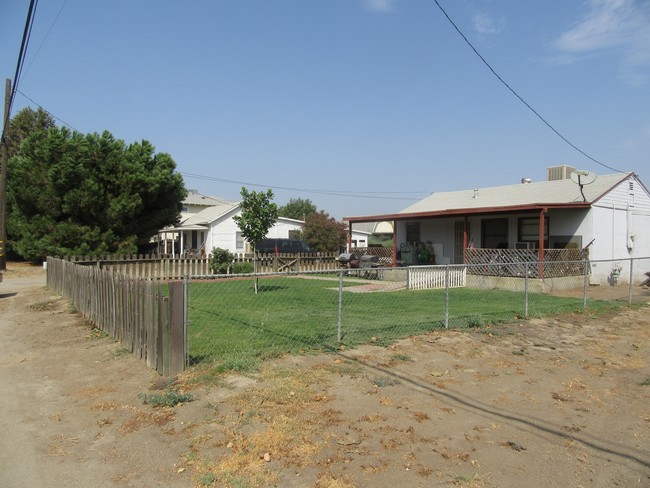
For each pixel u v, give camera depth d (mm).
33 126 41688
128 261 17062
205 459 3744
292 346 6812
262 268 20844
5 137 22438
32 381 5676
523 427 4484
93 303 8875
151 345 5910
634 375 6281
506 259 16500
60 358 6652
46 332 8430
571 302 12281
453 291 14875
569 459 3873
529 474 3617
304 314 9586
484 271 17141
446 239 21469
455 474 3584
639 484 3520
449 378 5859
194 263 18312
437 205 22750
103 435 4180
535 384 5770
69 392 5258
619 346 7887
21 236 26500
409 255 21625
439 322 8891
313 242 34688
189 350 6441
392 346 7141
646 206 20156
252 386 5242
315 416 4547
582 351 7465
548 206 15781
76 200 22734
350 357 6504
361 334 7715
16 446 3986
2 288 16234
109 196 23391
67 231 22828
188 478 3490
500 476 3576
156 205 25953
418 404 4969
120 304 7172
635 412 4945
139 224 25234
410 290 15039
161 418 4484
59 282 13516
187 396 4906
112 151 23797
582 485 3488
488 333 8234
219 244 30453
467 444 4090
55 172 22547
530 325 9219
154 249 27938
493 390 5500
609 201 18016
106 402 4914
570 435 4336
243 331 7703
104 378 5688
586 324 9680
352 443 4031
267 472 3562
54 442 4059
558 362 6766
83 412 4684
